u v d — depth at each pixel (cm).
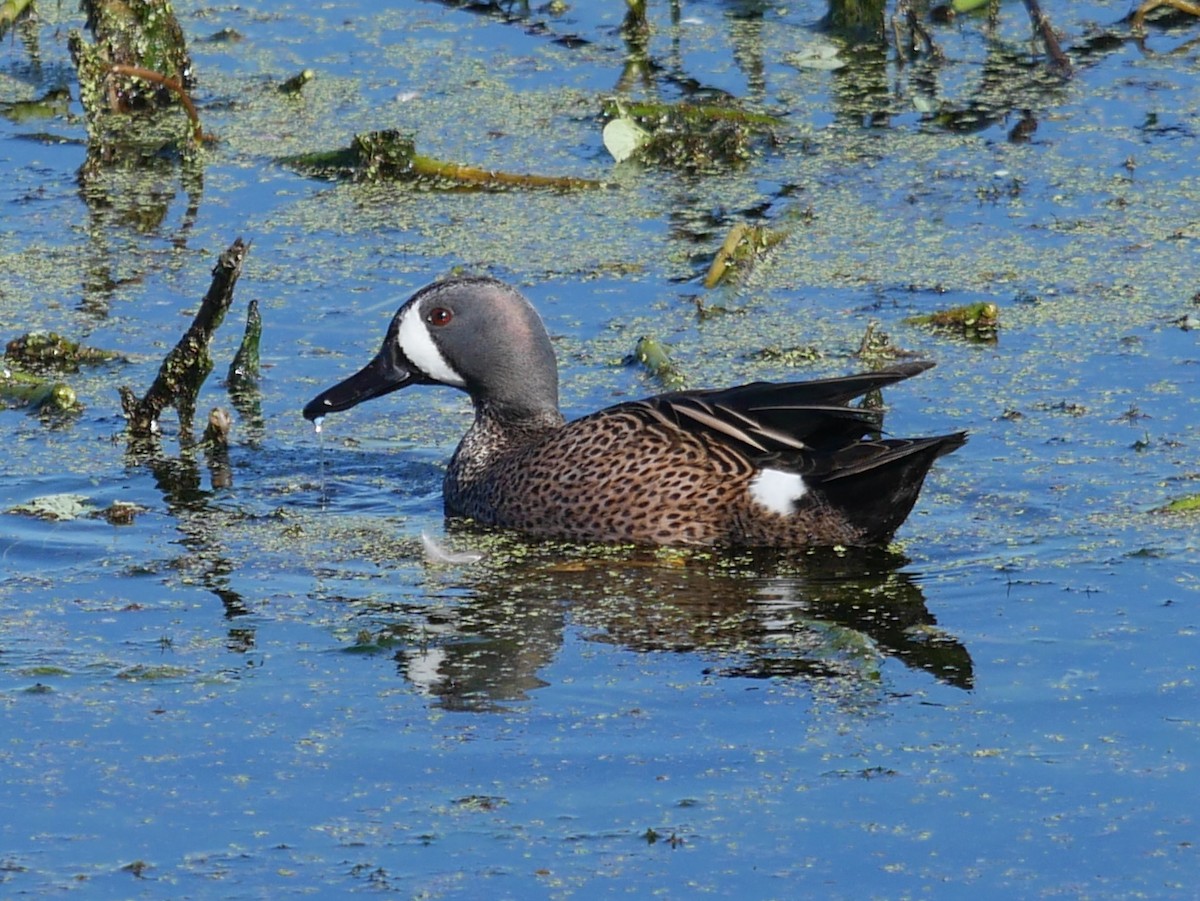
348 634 1060
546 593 1126
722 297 1623
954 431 1345
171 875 800
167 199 1891
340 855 815
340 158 1961
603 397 1434
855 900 775
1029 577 1119
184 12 2477
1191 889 779
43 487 1298
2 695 973
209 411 1437
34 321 1596
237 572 1157
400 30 2400
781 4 2458
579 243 1758
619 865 803
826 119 2073
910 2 2316
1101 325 1538
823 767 888
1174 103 2083
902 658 1014
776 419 1205
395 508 1284
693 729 931
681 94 2139
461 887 788
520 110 2116
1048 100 2106
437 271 1692
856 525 1188
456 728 935
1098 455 1298
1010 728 926
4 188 1922
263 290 1658
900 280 1655
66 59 2308
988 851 811
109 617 1083
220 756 908
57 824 844
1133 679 977
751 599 1109
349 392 1347
